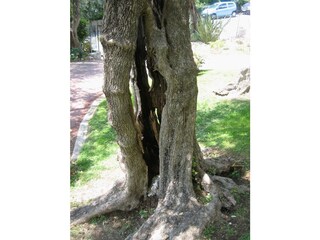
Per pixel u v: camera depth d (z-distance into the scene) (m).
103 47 2.84
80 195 3.96
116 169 4.39
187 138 3.21
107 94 2.95
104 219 3.46
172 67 3.05
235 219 3.14
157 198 3.49
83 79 8.06
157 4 3.08
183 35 3.06
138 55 3.36
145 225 3.02
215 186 3.29
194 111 3.20
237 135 4.69
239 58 7.07
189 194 3.15
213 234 2.94
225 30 7.50
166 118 3.18
